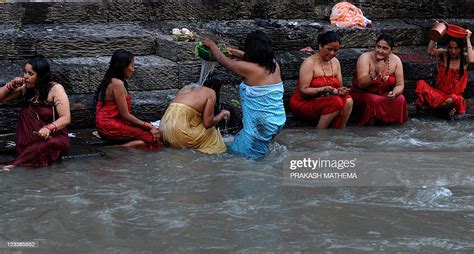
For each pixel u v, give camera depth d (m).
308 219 4.95
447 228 4.84
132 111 7.14
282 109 6.48
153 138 6.55
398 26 9.58
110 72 6.44
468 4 10.42
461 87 8.13
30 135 5.96
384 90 7.76
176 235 4.64
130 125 6.57
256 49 6.38
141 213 5.00
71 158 6.16
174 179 5.73
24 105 6.09
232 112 7.27
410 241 4.61
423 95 8.12
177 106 6.50
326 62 7.48
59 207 5.07
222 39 8.11
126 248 4.43
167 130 6.49
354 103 7.85
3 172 5.79
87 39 7.73
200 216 4.96
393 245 4.54
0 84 6.80
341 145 6.90
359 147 6.84
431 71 8.77
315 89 7.38
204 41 6.60
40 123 6.01
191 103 6.48
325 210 5.12
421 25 9.74
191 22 8.93
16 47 7.46
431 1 10.16
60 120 6.02
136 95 7.42
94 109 6.72
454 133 7.48
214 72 7.87
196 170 5.98
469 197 5.45
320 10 9.65
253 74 6.35
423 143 7.04
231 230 4.73
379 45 7.61
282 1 9.42
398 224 4.89
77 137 6.73
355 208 5.17
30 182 5.58
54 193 5.36
